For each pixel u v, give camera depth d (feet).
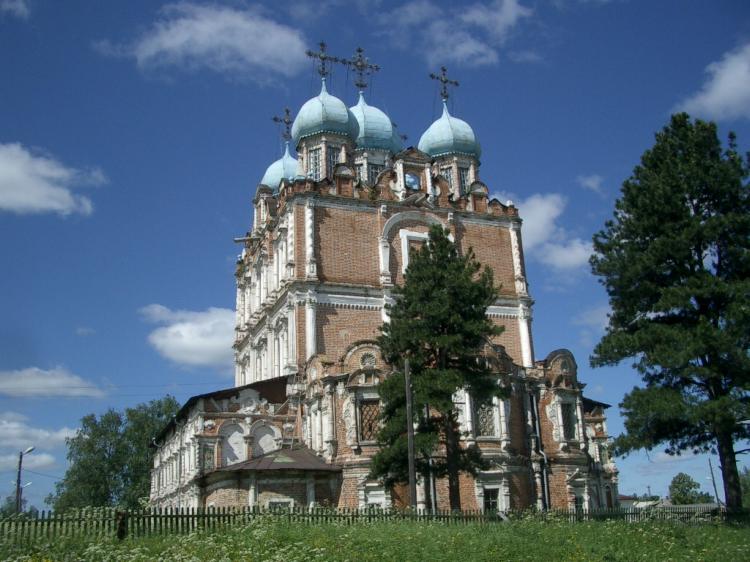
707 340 119.34
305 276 193.36
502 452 158.92
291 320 190.49
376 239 204.23
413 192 211.00
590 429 217.36
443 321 123.34
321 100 243.19
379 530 92.89
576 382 182.29
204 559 75.05
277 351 209.56
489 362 162.50
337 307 193.88
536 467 163.94
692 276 126.11
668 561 85.66
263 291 237.25
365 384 155.33
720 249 129.49
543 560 82.23
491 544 87.10
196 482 165.27
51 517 94.43
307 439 167.22
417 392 119.03
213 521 102.99
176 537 90.07
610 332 132.77
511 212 222.69
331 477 151.53
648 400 121.29
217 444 169.78
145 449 294.46
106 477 289.74
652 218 130.72
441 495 152.05
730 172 127.95
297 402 176.65
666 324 127.65
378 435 123.34
